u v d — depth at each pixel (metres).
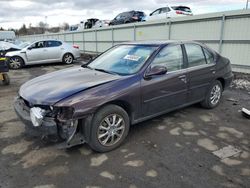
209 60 4.76
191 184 2.59
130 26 13.75
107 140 3.24
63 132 2.91
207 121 4.33
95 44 18.31
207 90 4.74
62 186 2.59
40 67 12.53
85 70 4.09
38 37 32.84
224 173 2.78
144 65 3.66
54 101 2.92
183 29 10.39
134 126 4.11
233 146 3.42
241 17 8.02
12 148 3.39
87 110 2.95
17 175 2.78
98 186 2.58
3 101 5.82
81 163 3.01
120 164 2.98
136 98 3.47
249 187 2.54
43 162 3.04
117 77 3.47
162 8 16.50
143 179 2.69
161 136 3.74
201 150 3.31
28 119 3.13
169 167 2.91
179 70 4.10
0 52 7.58
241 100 5.64
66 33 23.47
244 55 8.21
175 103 4.13
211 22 9.11
